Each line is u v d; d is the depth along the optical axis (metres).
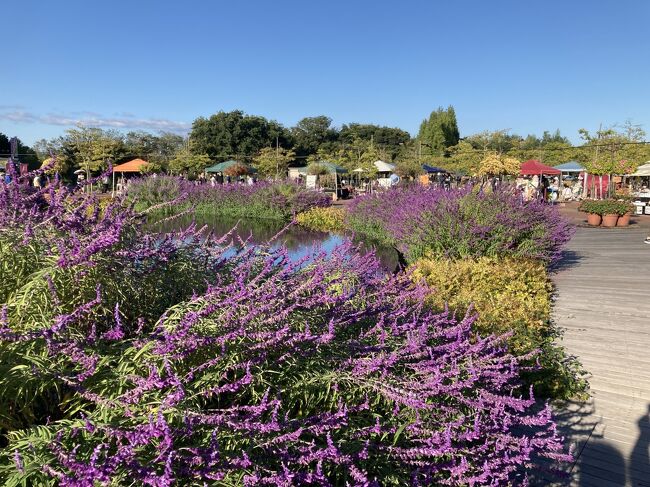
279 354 2.36
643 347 5.77
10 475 1.50
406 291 4.24
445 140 88.31
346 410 2.09
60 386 2.18
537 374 4.58
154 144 70.69
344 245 4.77
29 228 2.69
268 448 1.86
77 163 39.91
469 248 9.16
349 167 50.06
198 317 2.17
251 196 24.17
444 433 2.29
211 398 2.07
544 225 10.12
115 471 1.48
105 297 2.60
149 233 3.33
